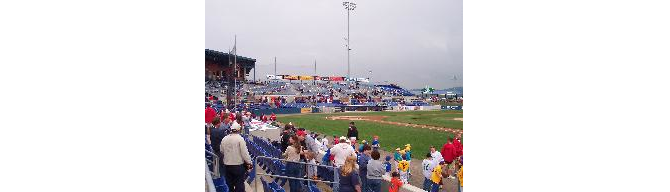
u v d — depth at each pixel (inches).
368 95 2682.1
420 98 2780.5
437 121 1140.5
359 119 1201.4
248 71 2901.1
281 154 331.0
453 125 1013.8
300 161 238.5
